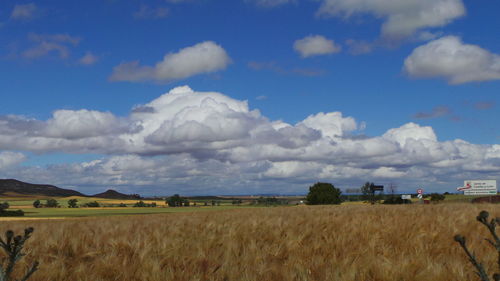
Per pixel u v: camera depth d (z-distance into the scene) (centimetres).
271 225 1153
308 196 10669
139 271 711
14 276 673
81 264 755
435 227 1086
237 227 1130
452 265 673
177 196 15650
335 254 812
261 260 791
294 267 722
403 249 862
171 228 1141
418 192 6469
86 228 1228
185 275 683
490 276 613
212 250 895
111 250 896
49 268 731
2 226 1296
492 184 7450
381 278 645
